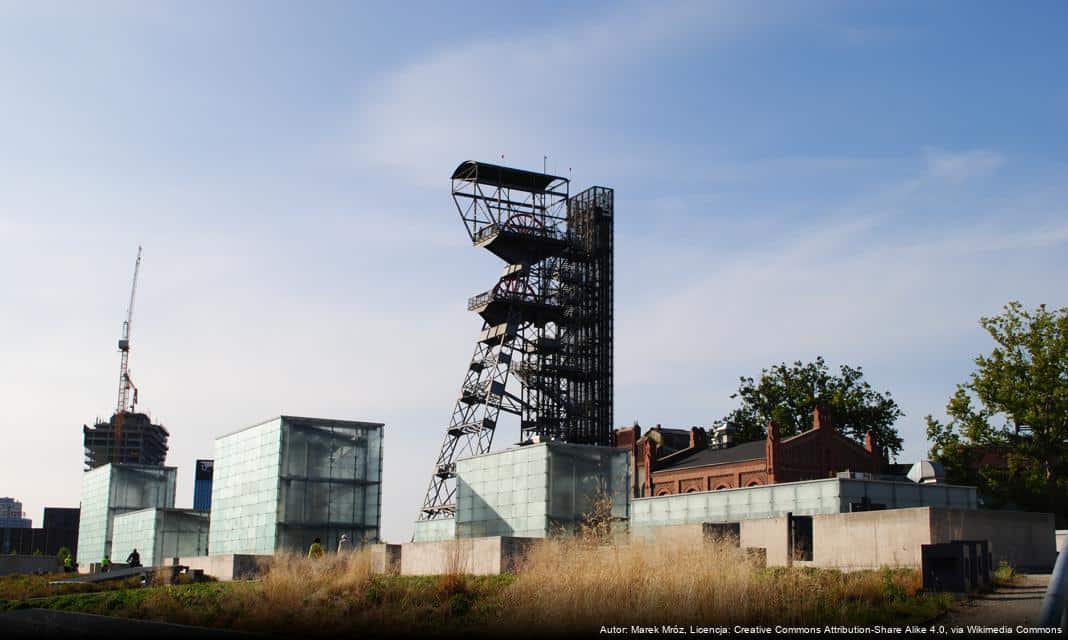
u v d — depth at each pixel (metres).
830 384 120.94
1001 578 29.45
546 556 32.12
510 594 29.42
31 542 159.88
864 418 117.94
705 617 24.33
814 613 24.08
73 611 41.31
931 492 65.00
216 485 73.50
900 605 24.77
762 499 65.88
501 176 118.25
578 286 125.56
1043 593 26.06
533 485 59.28
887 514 38.12
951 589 26.92
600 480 60.16
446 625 28.34
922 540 36.88
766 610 24.45
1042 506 86.31
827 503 61.72
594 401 124.44
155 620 36.03
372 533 67.00
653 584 25.69
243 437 70.44
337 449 67.19
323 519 65.81
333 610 32.38
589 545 32.44
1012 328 86.94
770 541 40.78
